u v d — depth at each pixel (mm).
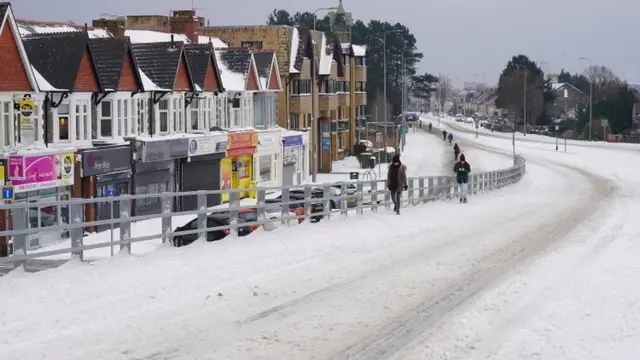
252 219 26812
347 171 76688
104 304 14125
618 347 12258
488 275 18391
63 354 11164
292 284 16594
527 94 175250
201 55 49188
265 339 12289
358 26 146625
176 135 45000
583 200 44406
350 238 24000
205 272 17500
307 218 27594
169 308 14055
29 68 33688
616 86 178000
